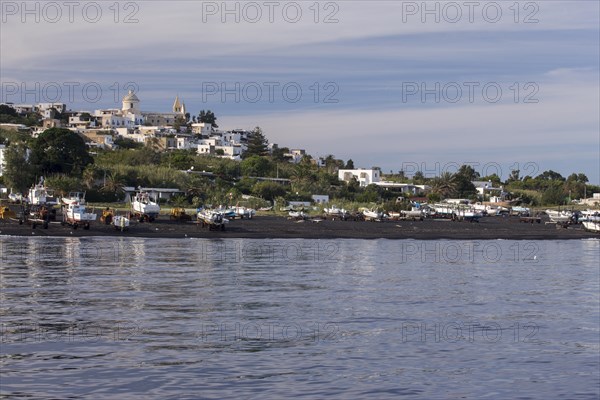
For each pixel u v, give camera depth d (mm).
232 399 40000
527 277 92750
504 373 46875
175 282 77812
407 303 69250
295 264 100062
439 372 46438
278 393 41188
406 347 52094
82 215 146000
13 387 40844
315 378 44156
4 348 48188
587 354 51812
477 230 192375
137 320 57312
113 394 40156
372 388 42781
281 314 61312
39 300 64562
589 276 94500
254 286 76688
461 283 85188
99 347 49031
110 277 80438
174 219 175125
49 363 45250
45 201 188625
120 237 137500
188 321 57531
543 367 48438
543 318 63781
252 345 50875
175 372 44219
